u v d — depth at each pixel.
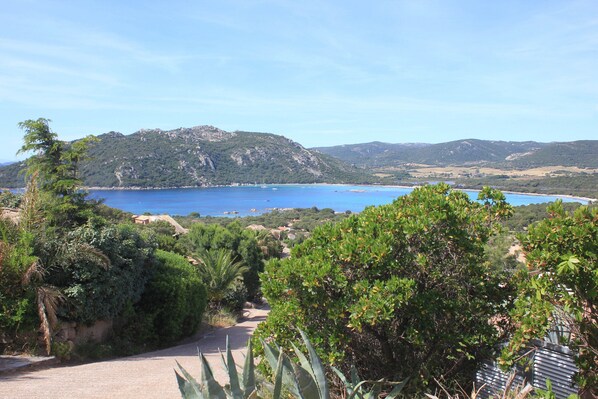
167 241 23.41
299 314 4.77
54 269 9.84
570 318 3.83
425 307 4.59
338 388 4.53
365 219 5.35
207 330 16.95
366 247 4.59
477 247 4.99
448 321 4.88
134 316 12.09
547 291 3.85
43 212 11.03
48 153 15.63
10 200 13.55
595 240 3.64
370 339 4.97
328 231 5.40
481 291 5.16
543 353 4.54
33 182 10.60
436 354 4.84
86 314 10.02
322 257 4.80
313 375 3.17
